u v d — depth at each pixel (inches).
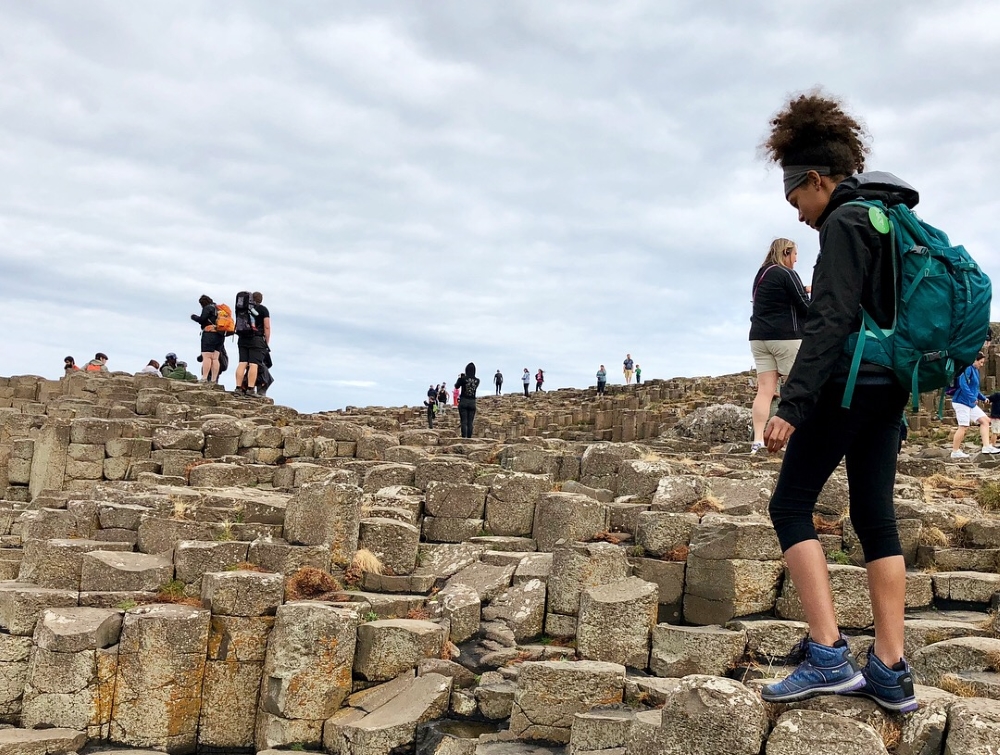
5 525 532.1
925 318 163.5
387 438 684.7
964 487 509.4
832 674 176.7
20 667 315.3
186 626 311.3
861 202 170.4
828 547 364.2
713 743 186.9
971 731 171.3
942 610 331.6
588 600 311.0
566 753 264.5
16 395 1047.0
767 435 164.4
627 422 1316.4
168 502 422.9
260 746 307.0
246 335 987.3
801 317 403.5
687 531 347.6
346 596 350.9
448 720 289.7
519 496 437.4
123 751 297.0
